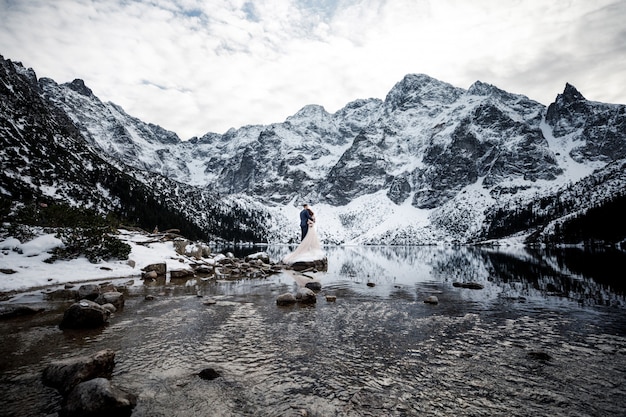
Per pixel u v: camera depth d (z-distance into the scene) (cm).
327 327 1041
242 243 18838
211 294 1642
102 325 1050
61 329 998
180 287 1861
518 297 1573
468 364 738
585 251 6575
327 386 630
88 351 805
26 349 816
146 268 2378
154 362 743
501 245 14675
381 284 2100
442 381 652
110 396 521
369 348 845
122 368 705
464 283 1967
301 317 1172
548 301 1459
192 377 666
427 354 802
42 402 554
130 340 898
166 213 12788
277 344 876
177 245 3356
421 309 1312
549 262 3925
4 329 993
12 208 2516
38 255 2117
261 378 664
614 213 10031
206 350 827
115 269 2266
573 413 529
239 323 1087
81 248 2288
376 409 545
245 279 2253
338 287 1947
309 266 3123
